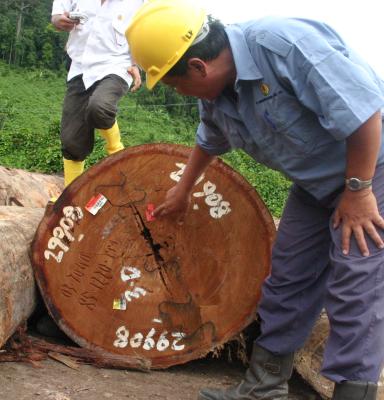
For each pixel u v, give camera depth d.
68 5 4.56
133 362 3.16
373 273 2.34
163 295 3.29
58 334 3.51
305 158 2.41
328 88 2.14
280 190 17.02
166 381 3.11
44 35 53.94
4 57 51.94
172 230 3.31
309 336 3.14
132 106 39.53
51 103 40.69
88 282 3.24
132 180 3.28
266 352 2.85
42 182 5.82
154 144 3.25
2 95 38.66
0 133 17.12
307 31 2.23
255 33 2.30
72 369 3.04
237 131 2.51
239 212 3.31
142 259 3.29
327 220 2.76
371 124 2.17
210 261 3.31
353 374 2.34
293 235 2.81
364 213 2.32
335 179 2.45
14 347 3.06
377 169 2.39
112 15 4.39
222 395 2.84
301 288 2.82
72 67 4.47
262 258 3.31
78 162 4.53
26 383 2.75
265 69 2.28
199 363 3.50
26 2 58.72
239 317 3.30
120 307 3.25
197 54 2.30
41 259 3.20
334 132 2.19
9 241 3.00
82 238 3.25
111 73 4.30
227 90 2.45
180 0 2.37
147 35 2.33
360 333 2.33
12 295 2.90
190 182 3.10
